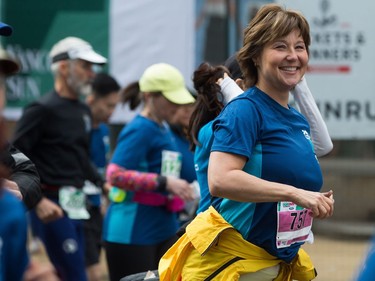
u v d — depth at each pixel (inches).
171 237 496.7
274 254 313.4
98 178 572.1
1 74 234.2
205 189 339.3
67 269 537.0
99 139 652.1
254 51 311.6
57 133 534.9
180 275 324.5
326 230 975.6
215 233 310.8
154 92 493.7
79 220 546.3
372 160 1026.1
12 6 775.1
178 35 764.6
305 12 786.8
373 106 794.8
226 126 301.6
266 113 306.8
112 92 639.8
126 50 768.3
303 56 310.5
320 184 315.3
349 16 788.6
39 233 541.6
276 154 304.2
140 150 488.7
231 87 343.3
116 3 767.1
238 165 299.3
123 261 490.6
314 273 331.9
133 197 488.7
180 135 521.0
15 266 200.5
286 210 307.0
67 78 541.6
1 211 198.2
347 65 792.9
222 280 312.3
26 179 333.4
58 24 775.1
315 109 357.1
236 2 772.0
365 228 965.2
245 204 307.7
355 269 788.0
